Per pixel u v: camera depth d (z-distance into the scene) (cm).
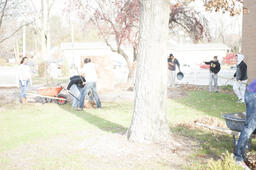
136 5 1301
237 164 345
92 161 428
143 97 507
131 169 394
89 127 657
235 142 461
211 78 1300
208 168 342
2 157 454
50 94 1023
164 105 522
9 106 991
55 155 460
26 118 780
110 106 977
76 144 518
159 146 493
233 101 1028
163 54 507
